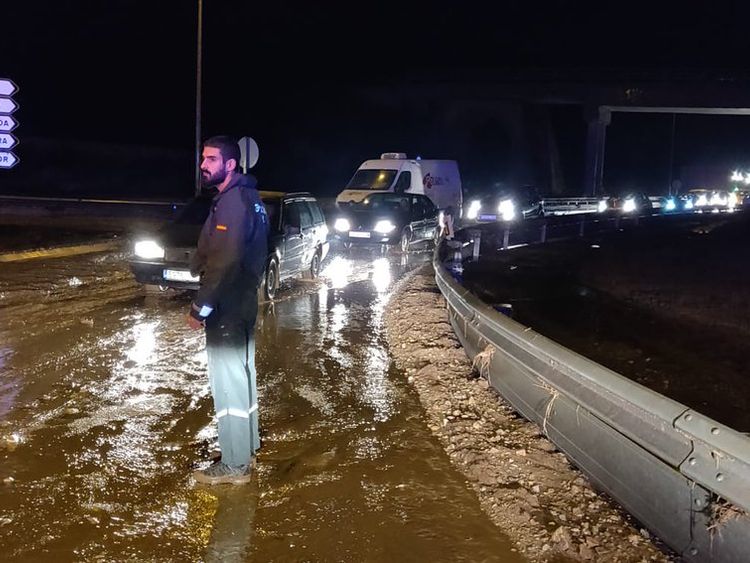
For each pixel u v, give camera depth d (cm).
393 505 425
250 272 442
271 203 1188
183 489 440
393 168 2131
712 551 327
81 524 394
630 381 385
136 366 711
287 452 504
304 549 374
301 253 1254
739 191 6775
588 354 971
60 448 500
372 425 562
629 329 1156
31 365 707
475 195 3152
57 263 1388
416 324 932
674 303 1406
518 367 584
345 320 978
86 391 629
